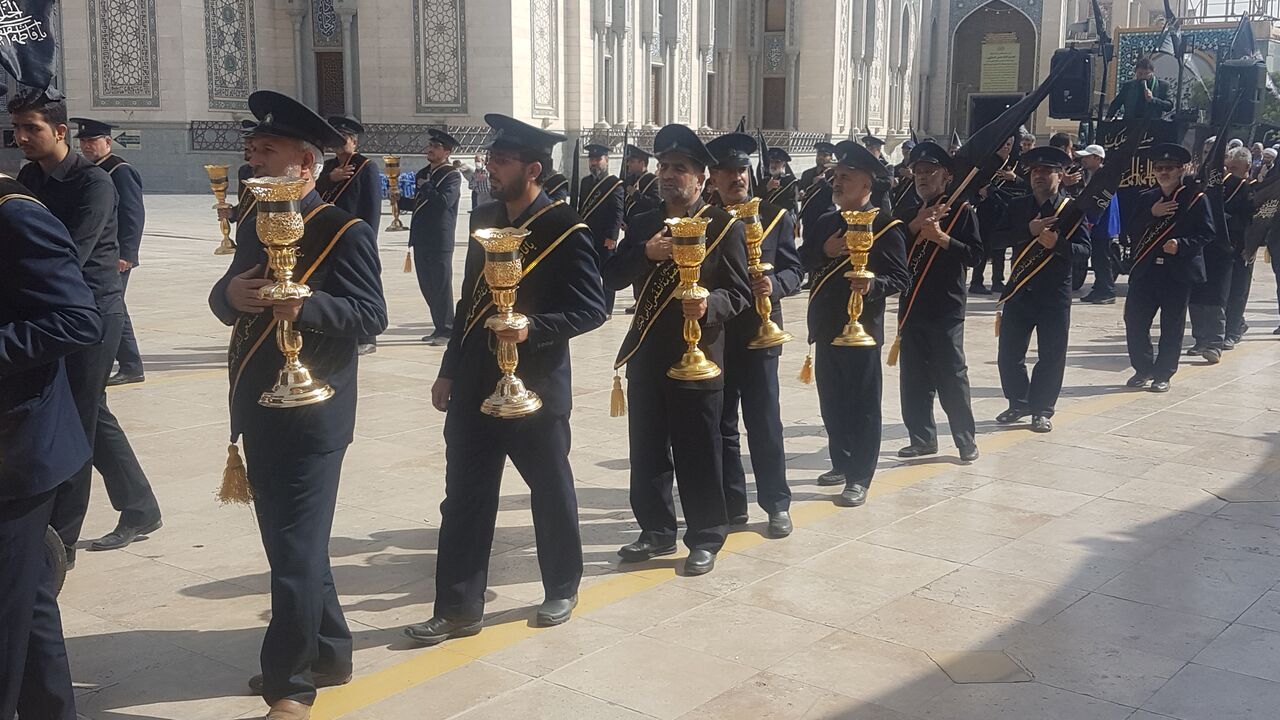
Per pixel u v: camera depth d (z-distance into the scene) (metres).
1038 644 4.63
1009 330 8.25
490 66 31.05
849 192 6.24
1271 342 12.22
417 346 11.23
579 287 4.58
